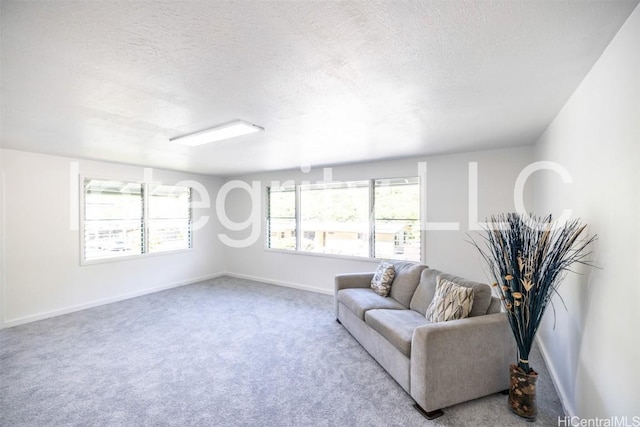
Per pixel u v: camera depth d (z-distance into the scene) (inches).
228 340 127.4
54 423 77.2
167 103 80.7
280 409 82.6
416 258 170.2
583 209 70.4
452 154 157.6
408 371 86.8
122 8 42.6
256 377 98.7
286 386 93.6
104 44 52.3
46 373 101.3
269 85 70.1
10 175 143.1
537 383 94.3
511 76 67.0
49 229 155.8
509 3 42.7
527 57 58.7
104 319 152.1
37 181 151.5
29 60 57.6
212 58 57.6
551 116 95.6
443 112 90.7
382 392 90.2
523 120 99.8
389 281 136.9
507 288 79.0
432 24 47.4
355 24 47.1
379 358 105.0
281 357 112.3
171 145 131.7
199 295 195.5
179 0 40.8
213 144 130.0
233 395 89.0
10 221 143.3
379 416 79.4
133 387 93.3
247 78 66.3
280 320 150.9
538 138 125.0
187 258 224.5
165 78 65.9
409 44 53.3
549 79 68.8
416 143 133.0
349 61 59.1
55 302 157.6
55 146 133.8
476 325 84.7
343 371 102.3
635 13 45.0
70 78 65.6
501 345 87.6
